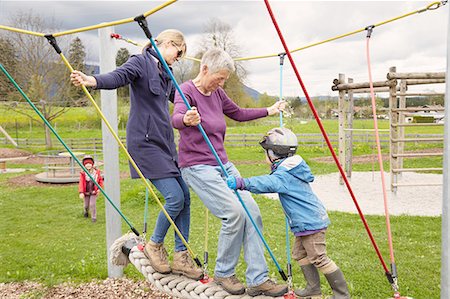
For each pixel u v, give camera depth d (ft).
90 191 29.99
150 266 12.62
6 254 22.26
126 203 34.47
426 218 27.50
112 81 10.64
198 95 11.66
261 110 13.44
